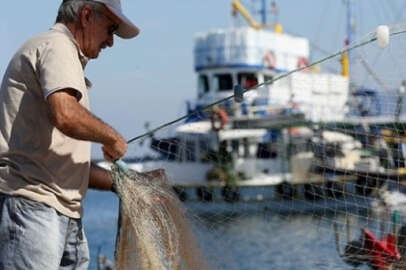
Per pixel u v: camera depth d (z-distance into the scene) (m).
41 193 4.24
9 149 4.25
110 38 4.50
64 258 4.44
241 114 41.62
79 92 4.16
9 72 4.28
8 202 4.23
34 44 4.24
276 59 52.72
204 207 6.85
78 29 4.38
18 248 4.18
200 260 4.99
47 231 4.21
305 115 37.47
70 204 4.32
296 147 42.12
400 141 9.54
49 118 4.11
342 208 8.31
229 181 41.28
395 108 8.81
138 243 4.66
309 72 21.27
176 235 4.85
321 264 7.91
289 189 9.70
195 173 41.72
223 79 51.91
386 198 9.66
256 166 44.12
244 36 51.78
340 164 17.03
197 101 50.59
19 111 4.24
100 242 21.06
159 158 6.95
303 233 17.66
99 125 4.14
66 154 4.29
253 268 16.23
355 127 10.63
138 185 4.70
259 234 20.02
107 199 59.31
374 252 8.31
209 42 52.25
